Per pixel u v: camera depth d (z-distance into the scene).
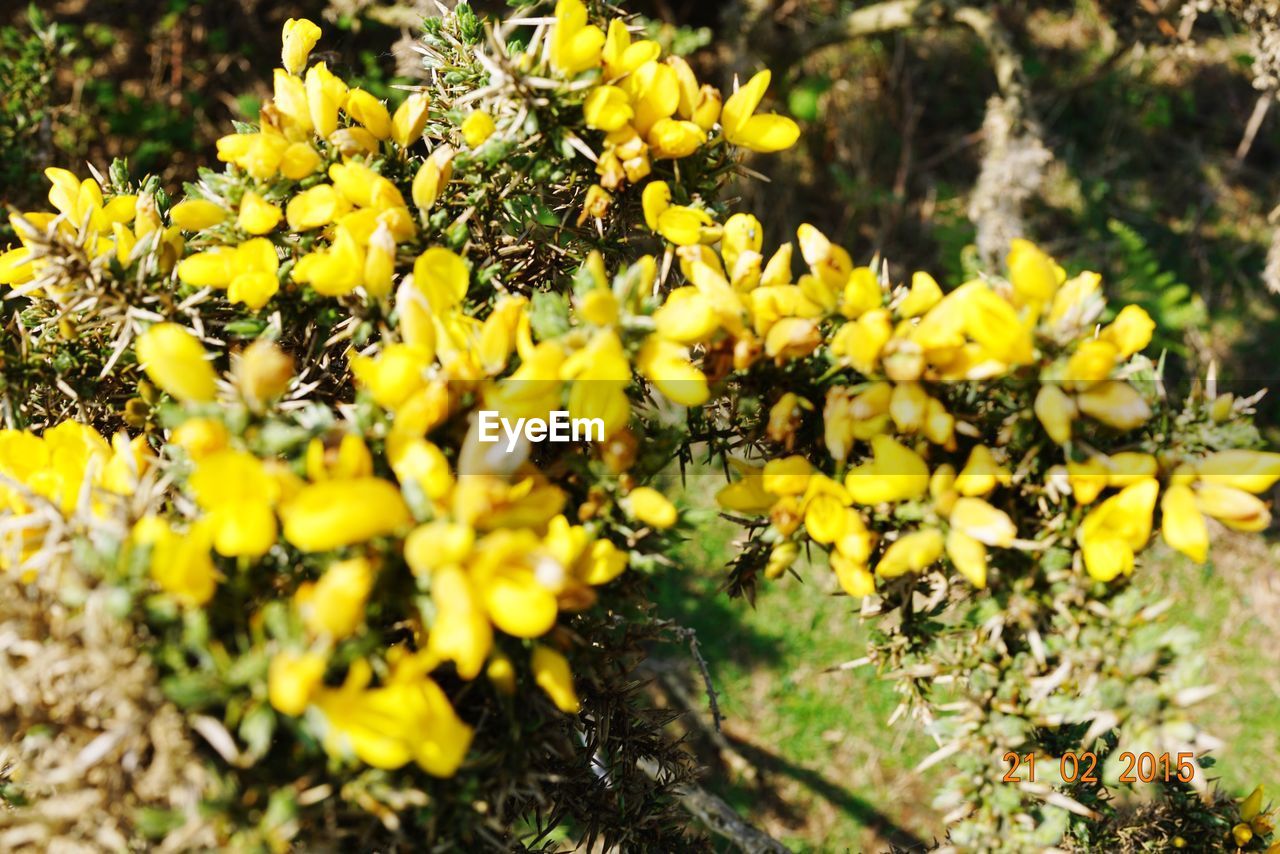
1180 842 0.42
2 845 0.30
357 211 0.33
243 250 0.33
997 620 0.32
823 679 0.96
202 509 0.31
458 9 0.38
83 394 0.36
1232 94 1.48
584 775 0.37
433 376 0.31
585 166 0.36
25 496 0.31
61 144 0.88
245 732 0.28
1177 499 0.31
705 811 0.56
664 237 0.35
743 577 0.35
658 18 1.17
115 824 0.30
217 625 0.30
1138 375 0.32
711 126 0.35
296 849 0.31
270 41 1.09
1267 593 1.01
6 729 0.30
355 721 0.29
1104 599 0.32
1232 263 1.30
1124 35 0.89
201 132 1.03
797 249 1.22
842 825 0.88
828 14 1.31
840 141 1.27
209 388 0.31
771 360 0.33
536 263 0.38
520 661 0.31
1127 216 1.33
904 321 0.32
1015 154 0.93
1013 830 0.32
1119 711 0.31
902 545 0.31
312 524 0.29
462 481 0.29
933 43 1.41
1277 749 0.93
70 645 0.30
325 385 0.36
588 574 0.31
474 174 0.36
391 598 0.30
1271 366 1.22
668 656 0.94
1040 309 0.31
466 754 0.31
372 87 0.85
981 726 0.32
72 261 0.33
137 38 1.07
